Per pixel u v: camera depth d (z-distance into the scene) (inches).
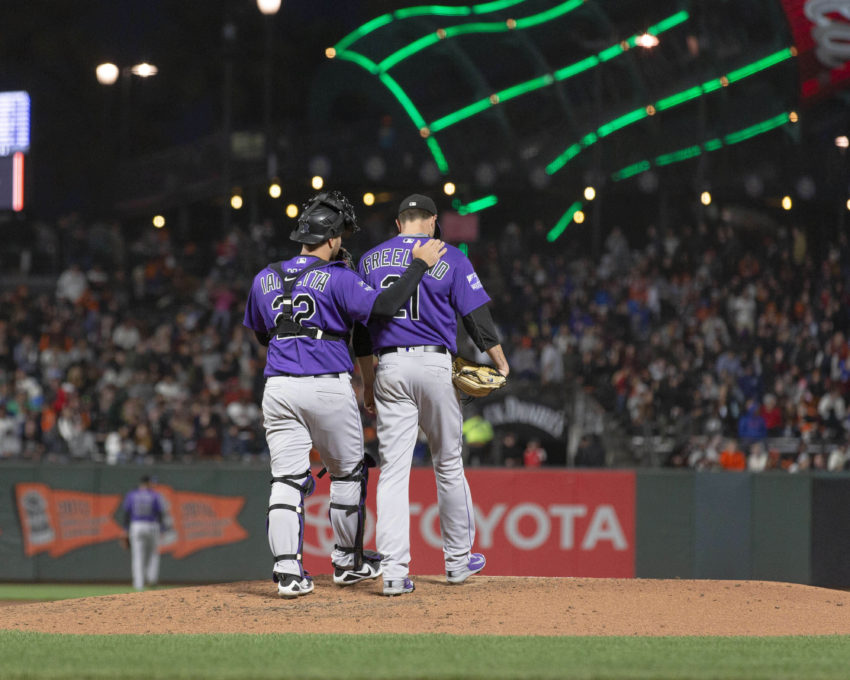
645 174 3693.4
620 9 3619.6
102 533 2374.5
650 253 3508.9
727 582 978.1
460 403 897.5
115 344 3132.4
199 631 783.1
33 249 3875.5
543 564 2268.7
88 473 2388.0
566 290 3486.7
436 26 3678.6
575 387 2785.4
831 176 3666.3
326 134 3624.5
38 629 805.2
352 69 3767.2
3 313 3366.1
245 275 3499.0
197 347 3083.2
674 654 665.6
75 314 3262.8
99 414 2738.7
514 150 3666.3
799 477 2223.2
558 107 3698.3
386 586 873.5
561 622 802.8
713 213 3841.0
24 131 2711.6
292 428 861.8
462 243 3528.5
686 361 3006.9
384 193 3809.1
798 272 3535.9
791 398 2844.5
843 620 847.1
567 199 3954.2
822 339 3243.1
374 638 724.7
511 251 3558.1
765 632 797.9
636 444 2691.9
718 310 3289.9
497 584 938.1
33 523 2380.7
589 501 2277.3
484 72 3676.2
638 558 2260.1
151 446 2618.1
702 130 3634.4
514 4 3651.6
